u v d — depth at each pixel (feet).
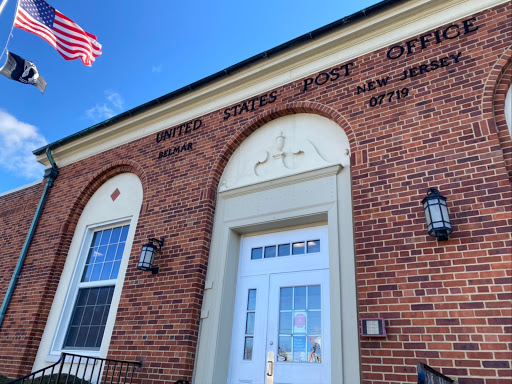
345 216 16.31
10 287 26.25
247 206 19.60
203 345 17.49
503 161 13.44
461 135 14.62
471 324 11.88
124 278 21.35
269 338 16.97
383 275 13.96
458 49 16.26
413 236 13.99
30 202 31.19
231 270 19.01
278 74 21.75
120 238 24.57
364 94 17.94
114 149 27.58
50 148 30.96
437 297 12.70
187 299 18.31
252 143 21.31
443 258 13.11
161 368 17.38
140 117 26.50
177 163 23.18
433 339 12.24
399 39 18.17
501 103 14.64
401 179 15.21
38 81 24.18
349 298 14.71
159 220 21.84
